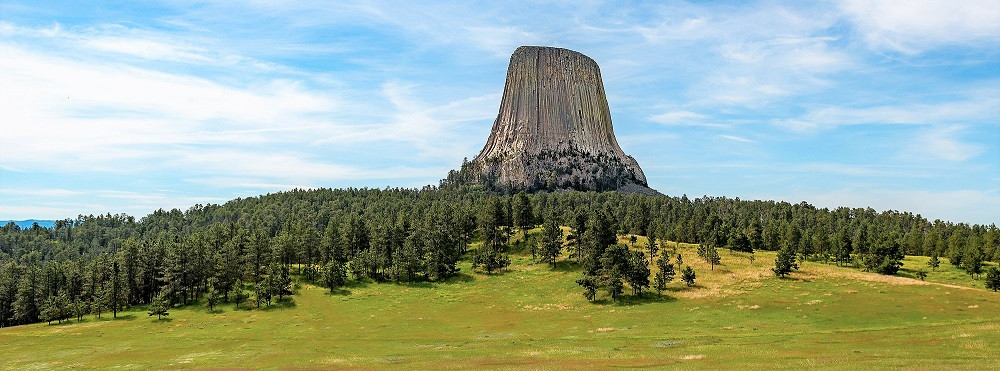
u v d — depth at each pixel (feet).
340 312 452.76
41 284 557.74
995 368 166.81
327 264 552.82
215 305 499.10
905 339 239.91
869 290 405.39
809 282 447.83
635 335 309.22
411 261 545.85
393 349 286.46
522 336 324.60
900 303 359.46
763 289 431.84
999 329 240.53
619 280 443.32
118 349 342.44
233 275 557.74
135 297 556.10
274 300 503.20
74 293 574.56
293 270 599.16
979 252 535.60
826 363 189.67
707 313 366.84
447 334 346.13
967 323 286.87
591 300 438.81
